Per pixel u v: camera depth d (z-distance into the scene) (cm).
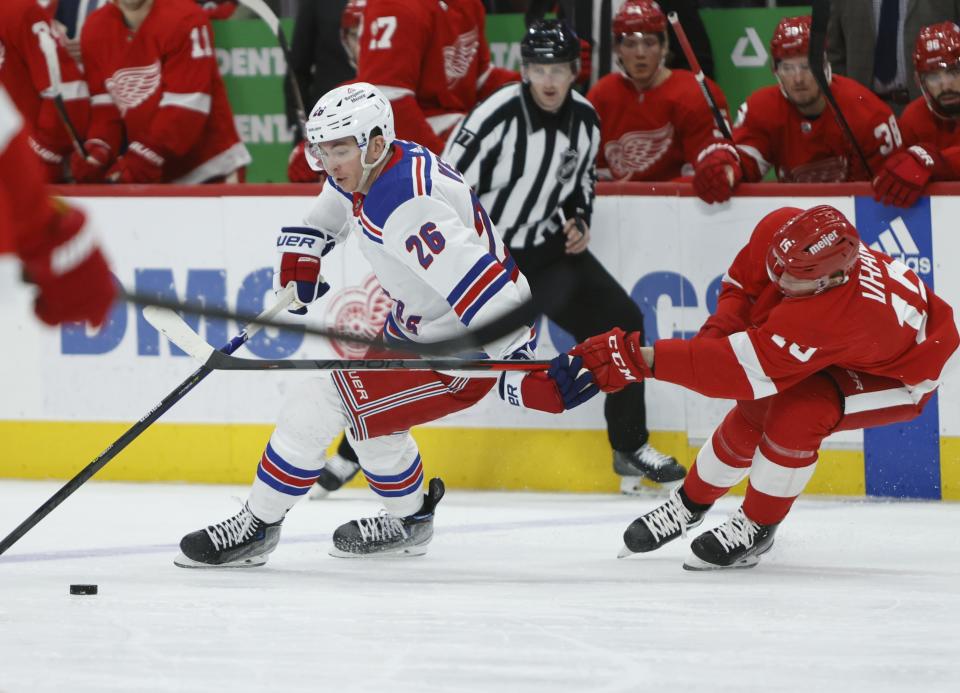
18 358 2202
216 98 2300
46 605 1303
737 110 2353
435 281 1344
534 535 1716
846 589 1366
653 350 1363
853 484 1981
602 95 2167
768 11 2306
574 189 1938
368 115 1355
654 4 2102
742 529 1466
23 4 2209
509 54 2416
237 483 2142
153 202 2125
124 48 2231
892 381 1438
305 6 2270
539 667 1062
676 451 2027
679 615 1244
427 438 2109
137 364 2156
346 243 2044
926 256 1919
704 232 1989
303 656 1100
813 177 2061
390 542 1567
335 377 1474
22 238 680
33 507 1947
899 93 2202
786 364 1355
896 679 1023
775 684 1011
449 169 1409
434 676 1038
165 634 1178
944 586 1381
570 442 2055
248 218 2092
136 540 1697
